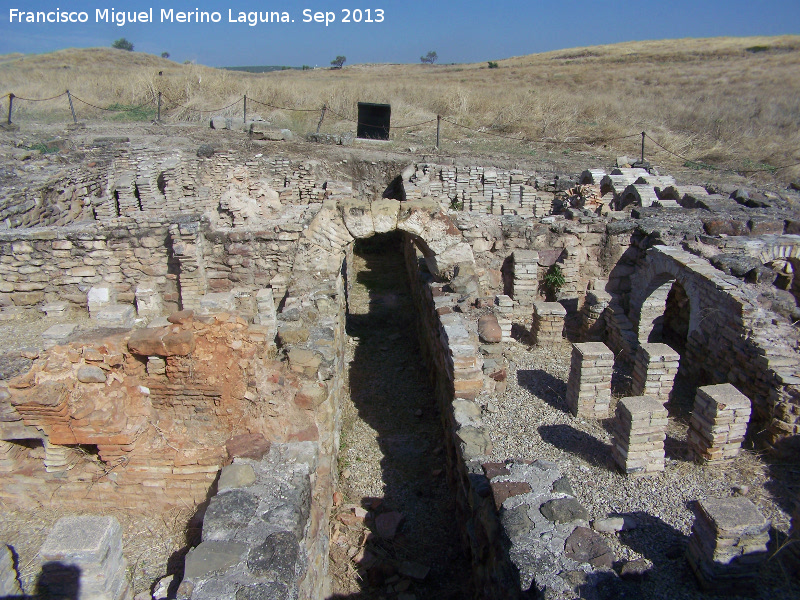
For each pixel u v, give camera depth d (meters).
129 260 10.80
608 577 3.99
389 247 18.19
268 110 26.80
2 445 5.46
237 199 13.87
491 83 40.16
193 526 5.46
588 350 7.25
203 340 5.81
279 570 4.02
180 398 5.92
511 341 10.23
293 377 6.20
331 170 20.02
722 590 4.62
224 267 10.87
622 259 11.46
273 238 10.71
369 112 23.50
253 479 4.88
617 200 15.96
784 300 8.74
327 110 26.89
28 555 5.06
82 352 5.48
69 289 10.89
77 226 11.12
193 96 27.09
